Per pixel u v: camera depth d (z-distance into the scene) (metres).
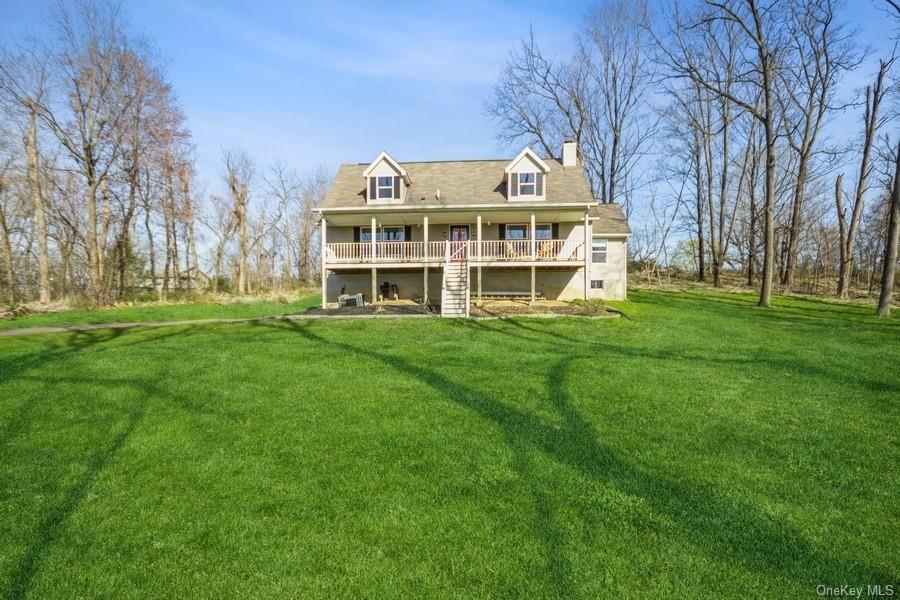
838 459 4.66
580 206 17.98
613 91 32.03
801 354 9.71
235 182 31.30
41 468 4.52
